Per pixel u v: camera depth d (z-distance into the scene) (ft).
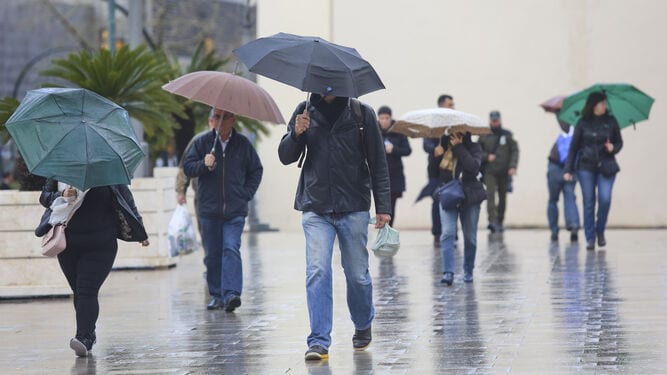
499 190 142.00
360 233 56.70
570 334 61.26
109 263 59.62
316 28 155.43
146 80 102.17
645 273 89.92
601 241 114.42
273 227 159.22
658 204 148.15
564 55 151.02
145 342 63.57
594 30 150.00
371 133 56.44
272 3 156.15
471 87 153.38
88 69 100.17
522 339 60.18
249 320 71.41
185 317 73.56
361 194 56.39
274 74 53.98
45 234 58.85
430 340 60.85
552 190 125.39
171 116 115.65
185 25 291.58
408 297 79.82
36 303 84.12
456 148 86.58
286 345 61.05
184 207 89.71
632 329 62.39
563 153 124.16
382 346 59.36
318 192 55.88
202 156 76.69
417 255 112.68
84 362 57.52
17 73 382.63
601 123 111.34
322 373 52.39
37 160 56.08
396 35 154.51
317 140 56.08
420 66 154.20
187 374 53.21
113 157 56.80
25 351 61.62
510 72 152.46
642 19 148.77
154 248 105.50
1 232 86.22
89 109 58.29
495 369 51.85
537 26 151.74
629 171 148.66
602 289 80.38
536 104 151.94
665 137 147.84
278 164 158.61
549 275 90.68
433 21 153.79
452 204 85.51
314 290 55.93
